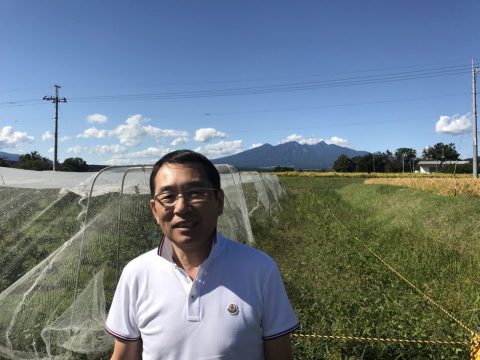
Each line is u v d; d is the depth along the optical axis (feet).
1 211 21.75
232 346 6.27
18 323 16.96
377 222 52.80
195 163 6.71
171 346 6.36
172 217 6.61
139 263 6.96
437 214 47.06
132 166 20.06
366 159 344.49
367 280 26.43
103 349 17.38
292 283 26.16
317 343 16.10
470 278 25.29
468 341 15.70
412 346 15.74
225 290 6.45
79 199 21.95
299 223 53.78
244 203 37.09
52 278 18.02
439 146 370.73
